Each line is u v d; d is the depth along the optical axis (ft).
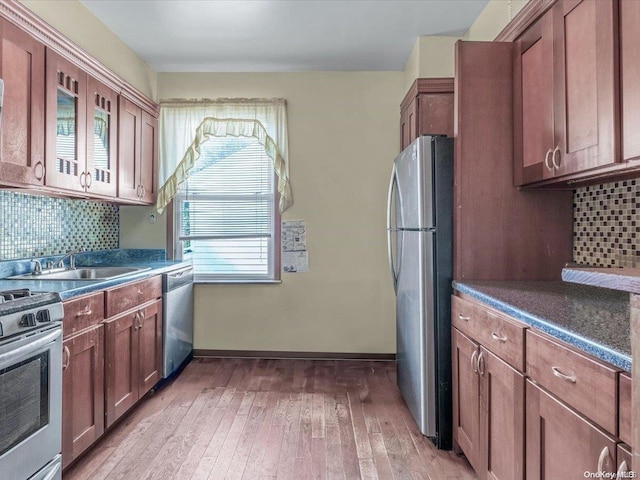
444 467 6.60
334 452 7.03
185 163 11.69
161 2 8.53
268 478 6.31
